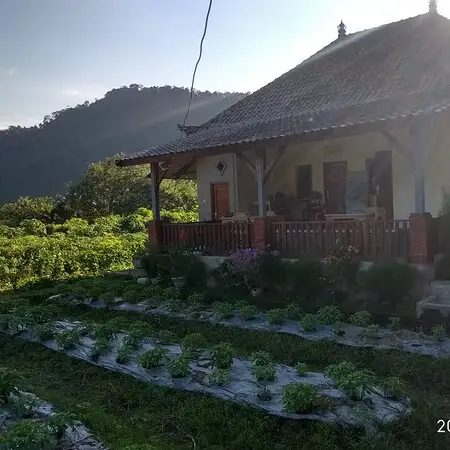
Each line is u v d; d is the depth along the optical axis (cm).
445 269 899
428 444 454
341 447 454
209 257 1233
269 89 1756
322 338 767
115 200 3872
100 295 1179
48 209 3706
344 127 943
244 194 1562
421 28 1563
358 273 920
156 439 504
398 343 703
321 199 1379
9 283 1552
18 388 569
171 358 677
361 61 1530
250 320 894
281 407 523
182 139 1504
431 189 1144
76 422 488
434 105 882
